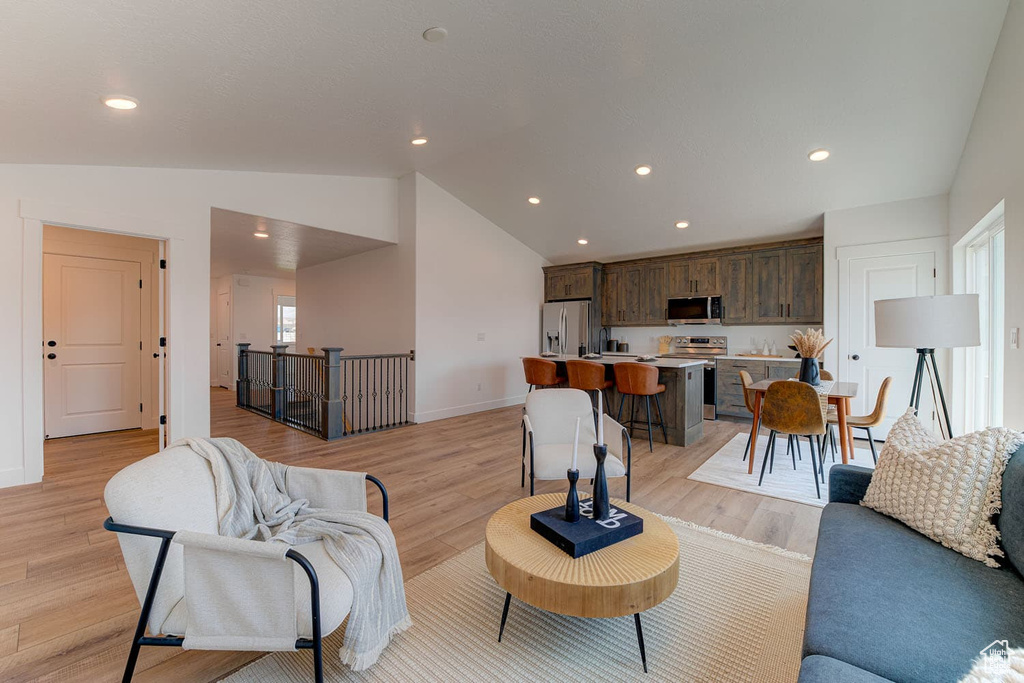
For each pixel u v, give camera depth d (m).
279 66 2.32
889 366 4.63
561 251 7.22
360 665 1.45
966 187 3.61
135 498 1.33
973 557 1.41
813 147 3.94
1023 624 1.10
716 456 4.04
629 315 6.96
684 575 2.07
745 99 3.46
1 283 3.10
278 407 5.84
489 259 6.49
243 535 1.59
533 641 1.65
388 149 4.22
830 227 4.92
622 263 7.04
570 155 4.60
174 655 1.59
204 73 2.24
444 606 1.85
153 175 3.73
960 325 2.31
